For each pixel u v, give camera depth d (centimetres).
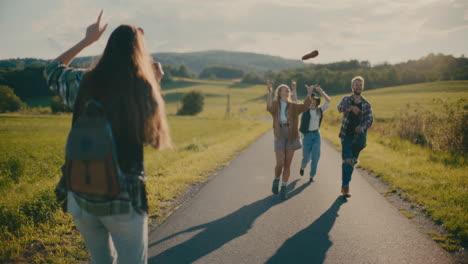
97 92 148
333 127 2514
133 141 151
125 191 147
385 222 405
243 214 444
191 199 523
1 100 8431
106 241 173
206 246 338
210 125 3941
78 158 141
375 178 670
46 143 2009
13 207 413
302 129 665
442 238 348
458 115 938
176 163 879
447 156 856
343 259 307
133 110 150
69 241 346
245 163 912
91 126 142
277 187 548
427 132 1155
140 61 163
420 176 641
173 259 308
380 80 12594
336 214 441
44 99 11119
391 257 310
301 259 308
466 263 294
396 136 1329
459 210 418
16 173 959
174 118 6231
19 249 323
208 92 15212
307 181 660
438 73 11969
